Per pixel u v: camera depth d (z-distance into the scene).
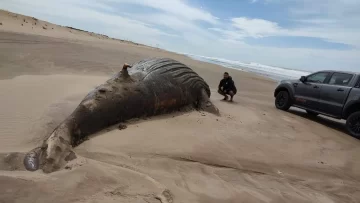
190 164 4.68
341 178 5.38
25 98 6.38
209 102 8.09
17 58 11.25
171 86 6.92
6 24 22.19
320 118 10.98
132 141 5.05
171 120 6.57
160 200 3.41
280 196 4.22
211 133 6.19
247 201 3.87
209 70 19.53
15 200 3.03
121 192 3.46
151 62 7.18
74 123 4.68
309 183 4.94
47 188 3.30
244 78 19.69
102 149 4.61
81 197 3.24
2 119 5.20
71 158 4.07
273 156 5.71
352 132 8.69
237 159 5.23
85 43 20.69
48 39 18.33
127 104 5.75
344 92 9.10
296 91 10.71
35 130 4.95
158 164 4.46
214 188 4.05
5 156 3.87
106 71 12.30
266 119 8.66
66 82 8.34
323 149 6.80
